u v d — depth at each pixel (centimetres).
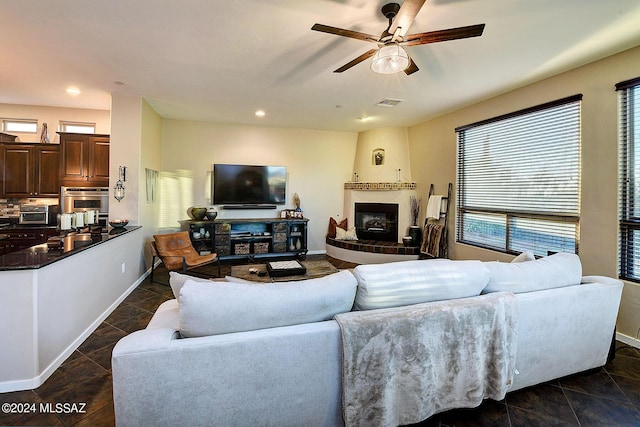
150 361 120
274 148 588
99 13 213
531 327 183
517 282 190
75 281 241
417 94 382
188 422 127
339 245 572
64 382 198
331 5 203
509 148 371
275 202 584
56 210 453
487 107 400
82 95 400
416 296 166
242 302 134
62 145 409
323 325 144
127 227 378
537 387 200
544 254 330
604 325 209
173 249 437
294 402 140
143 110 411
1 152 426
